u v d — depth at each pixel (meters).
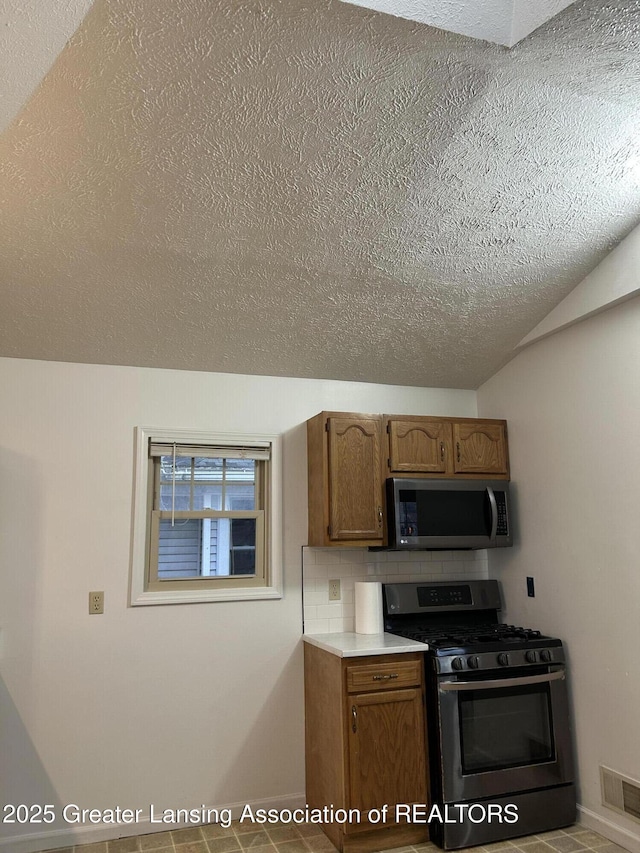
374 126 2.12
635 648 2.80
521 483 3.61
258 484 3.56
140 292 2.82
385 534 3.38
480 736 2.96
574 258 2.96
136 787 3.03
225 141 2.11
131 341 3.14
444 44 1.83
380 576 3.65
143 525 3.22
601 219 2.72
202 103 1.97
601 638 2.99
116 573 3.14
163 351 3.25
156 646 3.15
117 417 3.26
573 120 2.18
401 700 2.95
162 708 3.12
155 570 3.29
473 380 3.94
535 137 2.24
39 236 2.44
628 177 2.49
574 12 1.71
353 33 1.78
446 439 3.58
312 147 2.18
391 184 2.38
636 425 2.85
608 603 2.96
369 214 2.52
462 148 2.26
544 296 3.20
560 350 3.34
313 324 3.21
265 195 2.36
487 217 2.62
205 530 3.43
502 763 2.98
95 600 3.08
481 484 3.55
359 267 2.83
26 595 2.99
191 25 1.72
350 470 3.35
